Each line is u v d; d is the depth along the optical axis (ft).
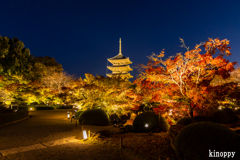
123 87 61.87
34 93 89.35
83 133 29.68
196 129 16.71
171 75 39.52
